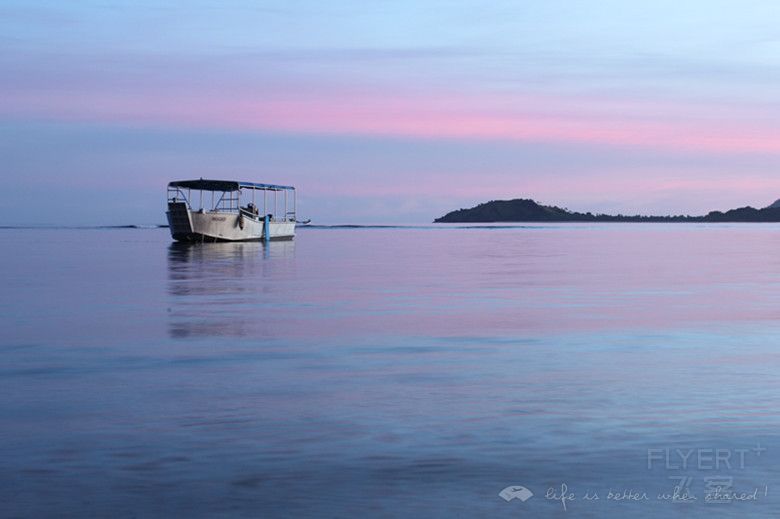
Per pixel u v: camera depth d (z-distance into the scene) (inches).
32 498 292.0
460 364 557.0
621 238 4872.0
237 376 514.3
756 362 560.1
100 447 352.5
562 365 552.1
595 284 1283.2
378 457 338.3
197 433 374.9
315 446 354.6
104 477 313.6
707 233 6594.5
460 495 295.4
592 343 651.5
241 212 3316.9
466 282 1338.6
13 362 564.7
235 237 3334.2
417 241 4340.6
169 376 514.0
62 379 503.8
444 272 1622.8
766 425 387.5
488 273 1583.4
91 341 663.8
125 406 429.7
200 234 3152.1
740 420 396.8
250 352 609.9
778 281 1338.6
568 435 370.9
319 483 307.0
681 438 365.4
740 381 492.7
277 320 809.5
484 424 390.9
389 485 305.1
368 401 441.4
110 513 278.7
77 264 1961.1
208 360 573.9
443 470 322.0
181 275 1533.0
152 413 414.0
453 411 417.4
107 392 465.4
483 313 871.7
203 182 3115.2
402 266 1856.5
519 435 371.2
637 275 1505.9
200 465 327.6
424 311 892.0
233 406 429.7
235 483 307.0
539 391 466.3
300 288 1217.4
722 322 784.9
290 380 500.7
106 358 582.2
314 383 491.5
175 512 279.4
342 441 362.3
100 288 1218.6
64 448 350.6
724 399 442.9
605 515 278.5
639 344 645.3
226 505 285.4
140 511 280.4
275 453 343.9
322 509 282.0
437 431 378.9
